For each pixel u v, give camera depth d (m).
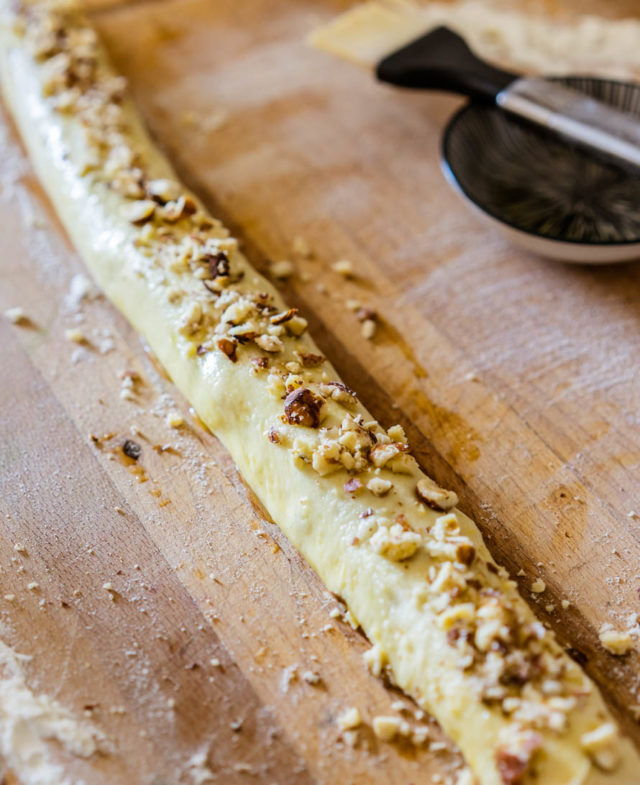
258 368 0.38
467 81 0.48
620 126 0.45
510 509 0.37
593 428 0.39
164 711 0.33
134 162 0.45
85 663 0.34
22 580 0.36
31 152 0.49
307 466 0.36
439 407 0.40
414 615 0.33
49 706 0.33
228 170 0.50
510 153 0.48
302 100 0.54
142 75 0.55
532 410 0.40
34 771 0.32
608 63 0.53
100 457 0.39
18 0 0.55
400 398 0.41
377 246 0.46
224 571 0.36
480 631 0.32
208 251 0.41
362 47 0.50
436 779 0.32
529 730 0.30
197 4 0.60
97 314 0.44
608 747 0.30
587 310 0.43
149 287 0.41
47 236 0.47
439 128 0.52
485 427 0.40
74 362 0.42
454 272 0.45
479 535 0.35
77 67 0.50
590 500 0.38
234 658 0.34
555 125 0.45
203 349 0.39
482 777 0.31
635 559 0.36
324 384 0.37
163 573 0.36
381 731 0.32
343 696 0.33
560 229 0.45
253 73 0.55
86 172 0.45
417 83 0.49
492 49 0.54
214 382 0.38
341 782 0.32
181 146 0.51
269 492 0.36
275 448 0.36
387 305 0.44
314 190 0.49
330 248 0.46
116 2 0.60
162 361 0.40
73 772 0.32
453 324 0.43
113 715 0.33
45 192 0.49
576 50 0.54
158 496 0.38
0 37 0.54
